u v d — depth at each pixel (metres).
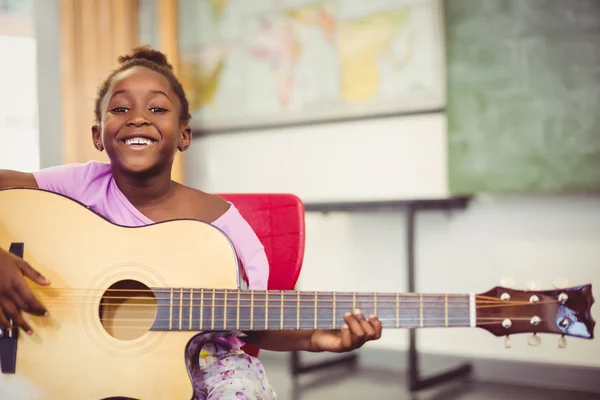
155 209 1.32
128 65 1.37
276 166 3.80
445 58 3.16
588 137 2.83
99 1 3.99
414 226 3.01
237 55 3.91
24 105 4.63
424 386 2.87
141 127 1.27
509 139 3.00
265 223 1.49
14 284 1.15
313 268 3.66
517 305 1.17
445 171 3.23
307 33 3.64
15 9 4.43
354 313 1.17
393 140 3.39
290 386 2.96
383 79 3.38
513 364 3.04
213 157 4.06
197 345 1.19
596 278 2.89
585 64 2.83
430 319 1.19
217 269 1.20
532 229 3.04
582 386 2.87
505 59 3.01
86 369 1.16
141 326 1.23
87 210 1.22
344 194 3.56
